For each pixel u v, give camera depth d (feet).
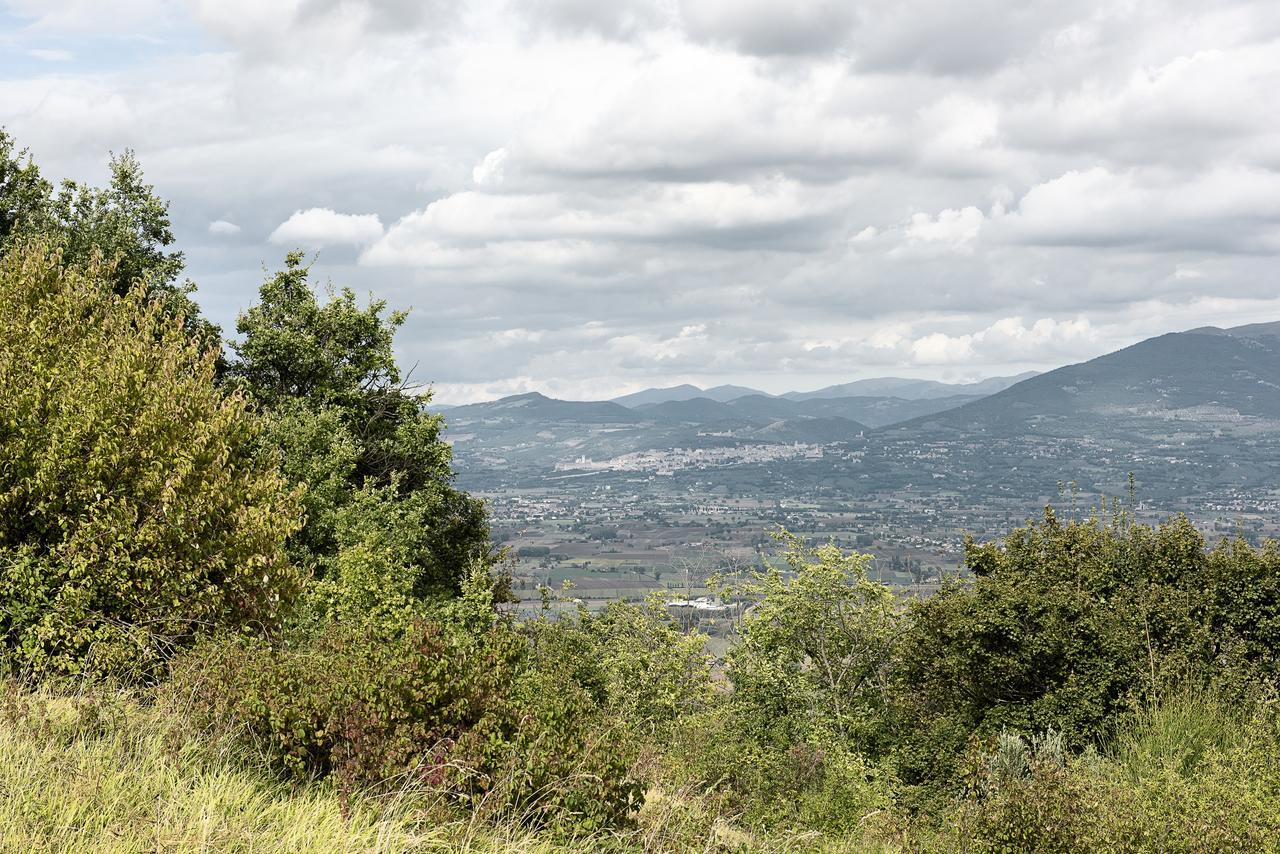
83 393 30.78
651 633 90.79
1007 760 34.63
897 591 87.66
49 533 29.89
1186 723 38.75
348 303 98.63
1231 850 21.85
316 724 20.20
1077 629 53.01
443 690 20.52
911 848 29.09
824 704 81.00
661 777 26.30
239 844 15.47
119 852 14.40
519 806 19.84
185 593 30.81
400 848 16.53
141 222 86.07
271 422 79.30
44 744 18.06
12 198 77.92
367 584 49.03
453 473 97.14
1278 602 51.39
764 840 26.94
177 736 19.38
